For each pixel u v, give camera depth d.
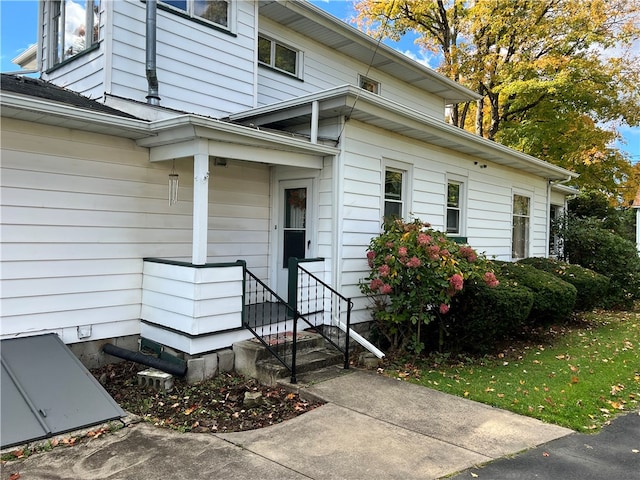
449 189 8.79
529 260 10.50
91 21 6.14
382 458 3.34
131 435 3.73
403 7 16.66
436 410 4.33
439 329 6.45
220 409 4.33
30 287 4.71
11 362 4.27
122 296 5.44
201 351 5.04
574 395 4.84
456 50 16.39
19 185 4.61
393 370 5.63
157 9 6.31
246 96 7.48
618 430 3.99
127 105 5.64
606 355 6.67
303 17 8.25
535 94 15.42
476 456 3.40
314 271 6.31
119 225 5.39
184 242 6.04
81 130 5.02
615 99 14.96
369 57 10.03
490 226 9.95
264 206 7.20
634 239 20.73
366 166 6.77
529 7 15.65
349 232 6.53
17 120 4.56
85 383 4.33
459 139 7.96
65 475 3.08
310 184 6.70
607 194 17.53
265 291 7.20
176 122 4.75
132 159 5.49
